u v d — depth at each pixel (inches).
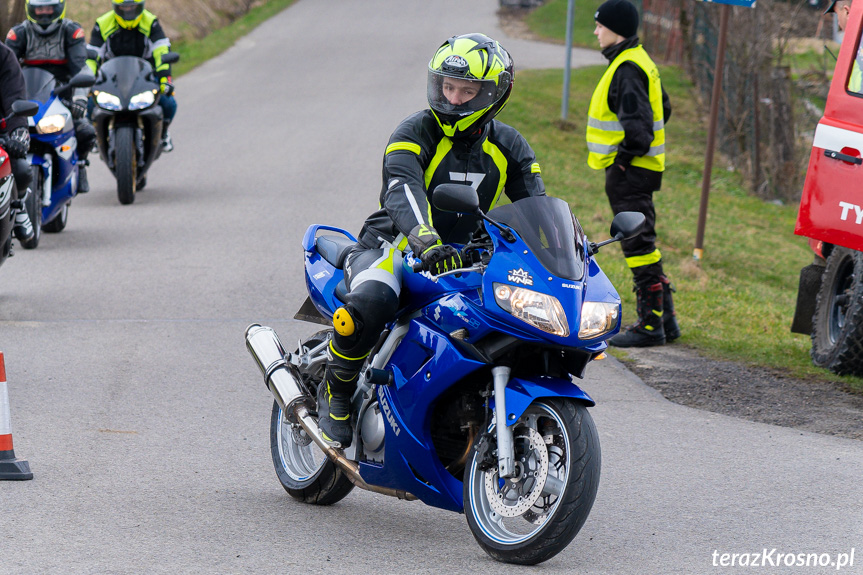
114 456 631.2
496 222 469.7
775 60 2294.5
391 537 524.4
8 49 949.2
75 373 800.9
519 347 467.8
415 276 499.2
